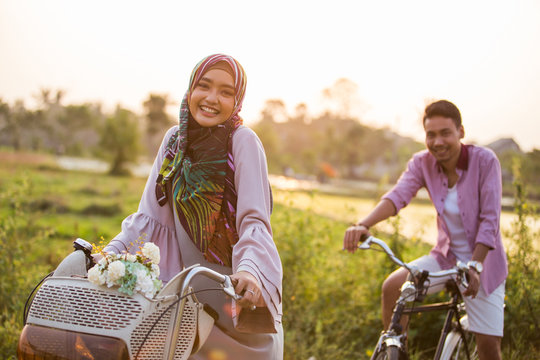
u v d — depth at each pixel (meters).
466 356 3.70
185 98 2.55
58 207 18.23
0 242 4.71
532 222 4.89
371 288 5.23
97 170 53.72
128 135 52.25
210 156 2.47
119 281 1.87
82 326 1.87
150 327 1.90
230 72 2.50
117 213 18.75
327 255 5.60
